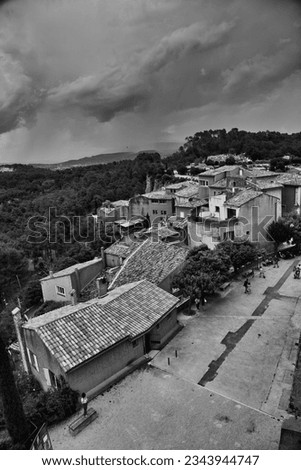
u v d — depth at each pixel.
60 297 38.81
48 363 19.94
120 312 22.89
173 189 74.62
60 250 69.94
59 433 16.86
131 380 20.36
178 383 19.88
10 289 43.78
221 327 25.88
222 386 19.45
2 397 15.90
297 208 52.69
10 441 16.91
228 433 16.08
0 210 82.31
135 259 34.56
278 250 42.47
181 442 15.76
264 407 17.66
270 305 29.00
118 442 16.03
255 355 22.16
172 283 29.98
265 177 57.84
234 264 35.28
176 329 25.81
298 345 22.59
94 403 18.67
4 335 33.66
